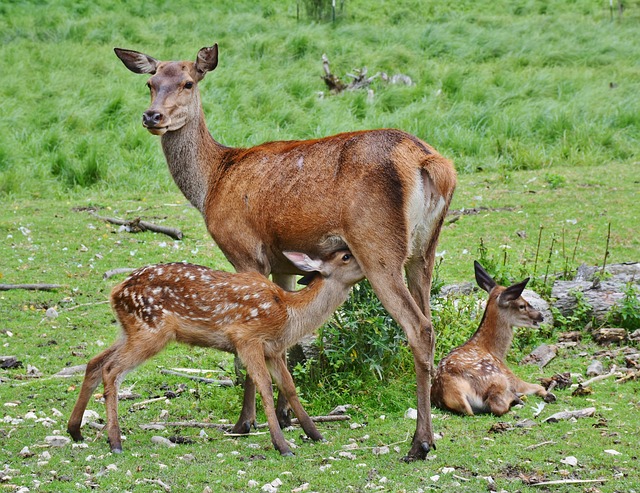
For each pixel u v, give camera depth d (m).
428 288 8.94
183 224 18.75
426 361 8.42
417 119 25.95
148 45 34.72
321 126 25.53
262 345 8.90
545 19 40.44
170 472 8.02
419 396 8.45
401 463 8.31
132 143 24.58
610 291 13.09
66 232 17.98
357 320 10.52
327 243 8.95
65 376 11.39
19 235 17.73
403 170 8.42
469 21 40.09
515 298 10.76
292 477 7.94
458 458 8.43
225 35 36.44
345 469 8.13
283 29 36.97
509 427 9.31
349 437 9.25
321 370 10.69
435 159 8.45
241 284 8.93
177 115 10.09
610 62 34.53
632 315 12.45
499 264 14.23
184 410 10.30
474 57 34.62
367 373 10.62
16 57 31.55
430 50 35.03
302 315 8.98
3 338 12.77
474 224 18.55
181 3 42.03
